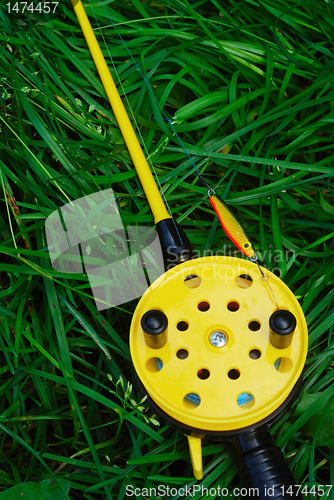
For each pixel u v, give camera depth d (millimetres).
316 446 376
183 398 347
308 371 383
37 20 454
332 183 427
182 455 368
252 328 365
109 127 437
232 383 347
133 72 446
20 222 405
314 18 462
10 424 391
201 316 358
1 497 357
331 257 410
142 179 404
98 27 456
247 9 469
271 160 414
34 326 396
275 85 454
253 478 337
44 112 437
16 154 422
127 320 415
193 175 438
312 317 393
